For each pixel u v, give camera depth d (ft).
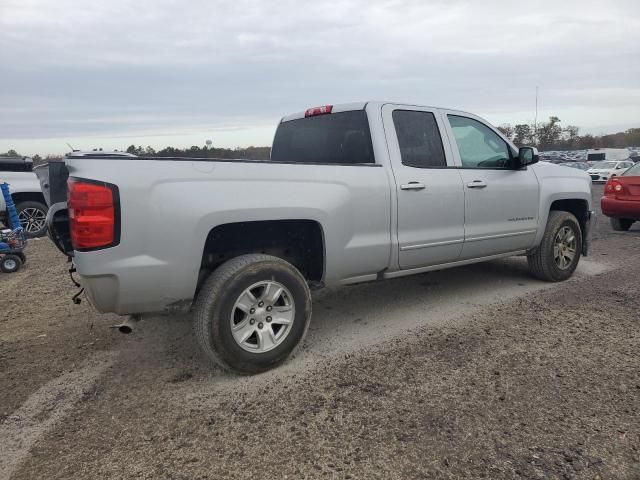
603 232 33.17
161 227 10.08
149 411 10.02
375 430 9.09
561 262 19.04
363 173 13.16
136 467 8.22
